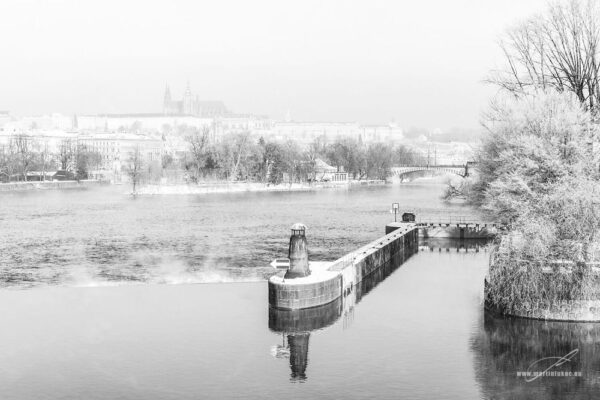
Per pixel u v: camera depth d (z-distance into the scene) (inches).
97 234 5728.3
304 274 2869.1
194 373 2218.3
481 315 2802.7
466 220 6087.6
